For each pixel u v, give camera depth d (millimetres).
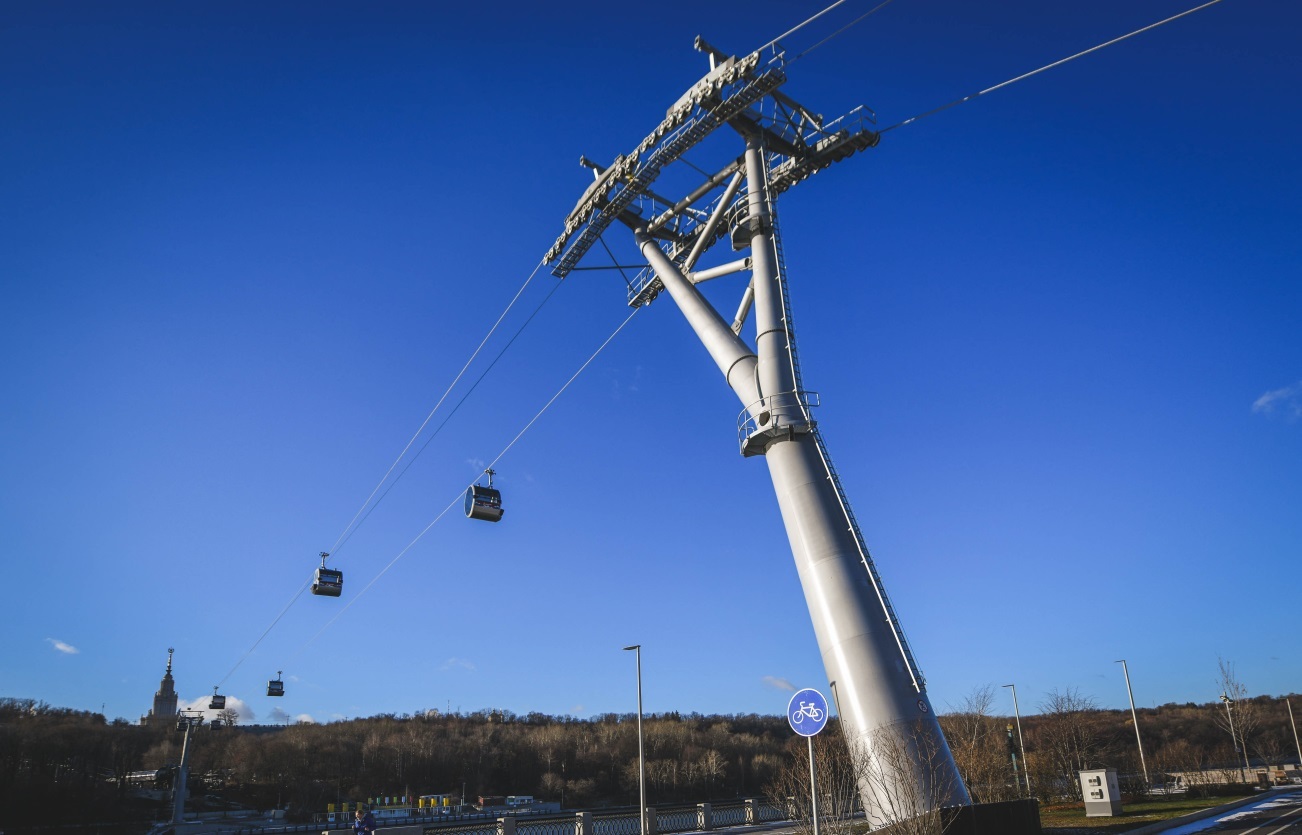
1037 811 20469
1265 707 129250
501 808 115375
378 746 155500
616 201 33094
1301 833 25734
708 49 29578
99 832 95312
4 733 111875
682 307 30578
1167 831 28438
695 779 136750
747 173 29016
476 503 31797
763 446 25547
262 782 140125
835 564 22844
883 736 20578
